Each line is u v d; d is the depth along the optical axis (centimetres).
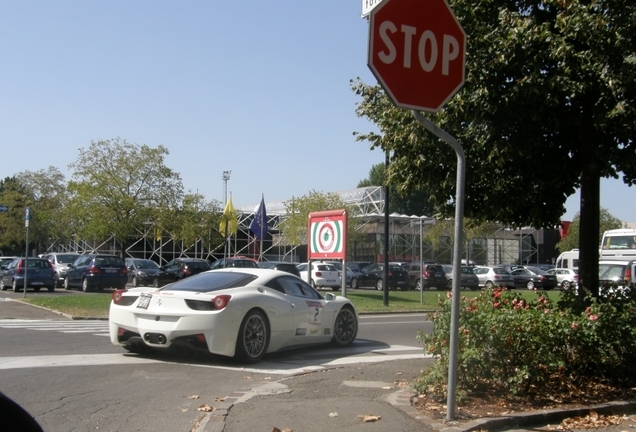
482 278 4219
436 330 732
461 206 620
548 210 961
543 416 654
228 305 973
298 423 633
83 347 1137
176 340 973
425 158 883
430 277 3850
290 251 5841
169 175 3906
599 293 879
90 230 3731
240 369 962
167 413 693
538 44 821
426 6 582
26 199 5388
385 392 778
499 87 831
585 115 850
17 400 739
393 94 565
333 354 1152
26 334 1309
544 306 800
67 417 674
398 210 6900
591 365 782
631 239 2489
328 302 1203
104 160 3775
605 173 828
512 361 720
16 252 6612
